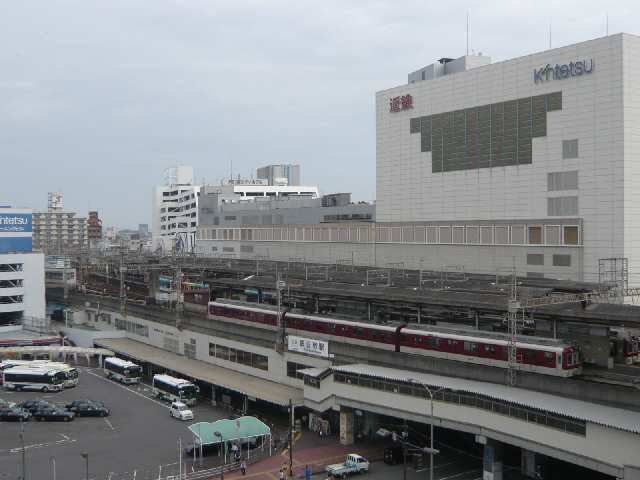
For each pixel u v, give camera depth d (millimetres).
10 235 128375
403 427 64500
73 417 74875
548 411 48125
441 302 69125
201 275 120500
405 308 80125
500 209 93375
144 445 65562
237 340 85750
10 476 56688
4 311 124125
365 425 67062
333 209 141500
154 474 57406
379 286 85750
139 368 93938
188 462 60656
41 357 107938
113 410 78688
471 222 96125
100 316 127438
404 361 65250
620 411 48000
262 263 132125
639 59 79812
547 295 65812
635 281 79000
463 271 97312
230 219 174125
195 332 95062
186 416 74250
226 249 164125
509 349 57281
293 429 68062
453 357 63969
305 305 94500
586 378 55938
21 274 126375
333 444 65000
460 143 99188
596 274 81312
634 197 79500
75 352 104438
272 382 79250
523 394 53438
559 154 85625
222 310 94938
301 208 151000
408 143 108750
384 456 59688
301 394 72312
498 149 93500
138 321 112375
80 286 150625
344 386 64125
